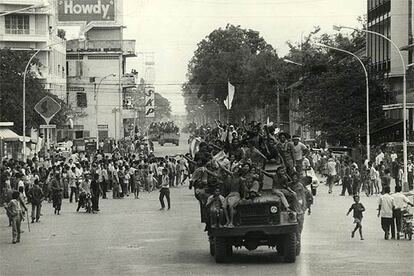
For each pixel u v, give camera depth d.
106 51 128.50
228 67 134.75
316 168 68.81
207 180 24.94
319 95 78.88
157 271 21.80
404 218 28.56
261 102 121.25
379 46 86.75
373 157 67.69
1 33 98.75
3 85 74.75
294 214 22.72
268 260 23.73
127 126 141.75
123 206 46.84
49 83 98.44
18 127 77.06
